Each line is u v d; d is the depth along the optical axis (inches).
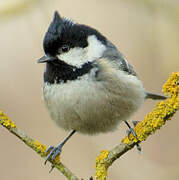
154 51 419.8
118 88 282.5
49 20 410.3
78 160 417.4
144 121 247.0
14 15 400.8
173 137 418.0
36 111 454.6
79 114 281.0
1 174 418.0
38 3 406.3
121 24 479.8
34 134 440.8
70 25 287.1
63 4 502.0
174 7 387.5
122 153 248.8
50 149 261.3
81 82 276.1
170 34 400.5
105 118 288.0
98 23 486.9
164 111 241.3
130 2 400.5
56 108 287.1
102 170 246.7
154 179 358.0
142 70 436.8
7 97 465.1
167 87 240.7
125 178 363.9
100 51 292.8
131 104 294.5
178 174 353.4
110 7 491.5
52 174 415.8
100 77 276.7
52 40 283.3
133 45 454.0
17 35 492.7
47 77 288.8
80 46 285.1
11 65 485.1
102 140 391.5
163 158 408.5
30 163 425.4
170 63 408.5
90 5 497.7
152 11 397.1
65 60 281.4
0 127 441.4
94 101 275.6
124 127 406.6
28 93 466.6
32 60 482.9
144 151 413.4
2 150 431.8
